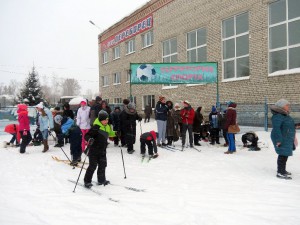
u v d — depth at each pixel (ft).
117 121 38.19
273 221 14.15
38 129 41.96
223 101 58.70
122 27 102.32
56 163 29.04
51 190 19.88
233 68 56.90
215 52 60.44
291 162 26.43
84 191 19.57
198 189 19.44
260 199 17.26
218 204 16.53
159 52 80.38
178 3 71.67
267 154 30.76
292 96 45.01
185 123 35.63
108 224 14.10
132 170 25.32
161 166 26.58
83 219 14.76
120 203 17.03
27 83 140.97
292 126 21.59
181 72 43.14
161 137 36.91
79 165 27.73
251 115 48.91
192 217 14.71
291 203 16.53
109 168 26.21
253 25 51.62
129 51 99.66
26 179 22.91
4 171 25.81
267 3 48.80
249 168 24.98
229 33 57.47
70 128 27.78
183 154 32.01
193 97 67.46
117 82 110.32
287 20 46.19
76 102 87.51
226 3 57.16
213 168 25.25
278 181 20.98
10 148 39.65
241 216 14.79
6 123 64.23
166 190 19.38
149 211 15.67
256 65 51.24
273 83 48.11
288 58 46.26
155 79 42.83
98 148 20.36
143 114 90.58
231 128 31.30
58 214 15.49
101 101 35.01
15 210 16.15
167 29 76.33
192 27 66.95
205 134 40.78
